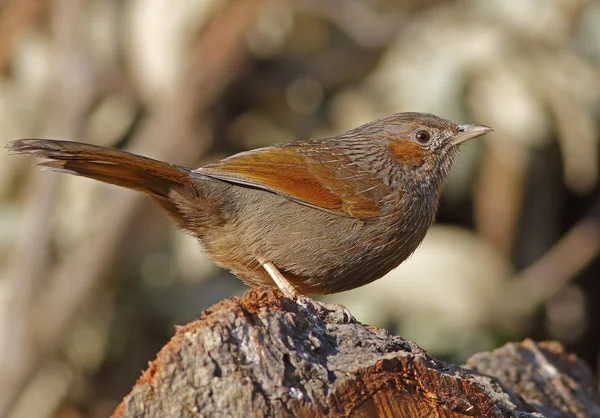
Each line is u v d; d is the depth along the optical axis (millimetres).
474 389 6574
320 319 6746
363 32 13586
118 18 13516
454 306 12773
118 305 13836
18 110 13586
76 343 13812
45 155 7918
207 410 5996
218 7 12953
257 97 13766
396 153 9242
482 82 13148
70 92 13445
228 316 6199
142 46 13047
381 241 8812
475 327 12836
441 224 13906
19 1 13672
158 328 13953
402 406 6336
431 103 13016
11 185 13672
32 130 13570
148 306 13703
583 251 14250
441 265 12883
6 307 13070
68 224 13375
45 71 13672
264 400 5988
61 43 13477
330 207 8625
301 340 6340
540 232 14250
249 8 12977
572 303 14719
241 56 13273
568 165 13547
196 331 6133
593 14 13922
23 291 13070
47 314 13102
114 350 13930
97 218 13203
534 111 13156
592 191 14562
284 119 13859
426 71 13125
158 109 13250
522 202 13789
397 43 13539
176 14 12906
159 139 13203
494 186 13312
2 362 13016
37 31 13875
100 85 13477
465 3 13695
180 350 6086
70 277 13148
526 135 13172
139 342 13992
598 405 8789
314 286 8883
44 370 13750
